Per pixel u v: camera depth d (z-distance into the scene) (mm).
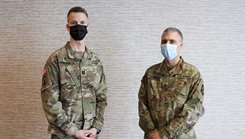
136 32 3217
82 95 2414
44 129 3213
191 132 2395
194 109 2299
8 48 3236
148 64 3211
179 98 2357
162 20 3207
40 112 3217
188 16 3205
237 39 3199
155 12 3213
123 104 3215
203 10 3205
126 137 3207
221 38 3203
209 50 3201
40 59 3229
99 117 2475
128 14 3219
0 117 3238
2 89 3238
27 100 3225
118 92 3217
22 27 3236
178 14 3207
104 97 2533
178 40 2367
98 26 3225
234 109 3195
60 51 2424
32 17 3236
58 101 2350
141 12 3215
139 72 3215
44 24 3234
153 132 2357
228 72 3197
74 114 2381
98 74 2504
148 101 2494
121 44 3217
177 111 2357
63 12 3229
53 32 3230
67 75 2387
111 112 3215
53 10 3232
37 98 3221
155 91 2434
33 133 3217
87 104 2426
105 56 3223
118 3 3219
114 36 3221
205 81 3199
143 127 2441
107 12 3225
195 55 3201
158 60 3209
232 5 3203
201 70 3203
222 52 3201
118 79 3217
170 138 2307
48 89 2336
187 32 3207
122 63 3217
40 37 3230
